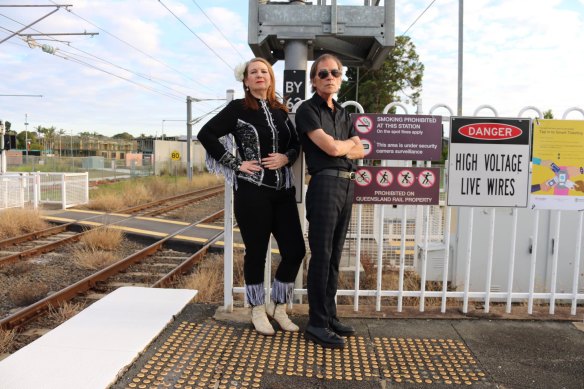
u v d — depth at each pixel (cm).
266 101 342
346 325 360
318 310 329
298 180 382
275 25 578
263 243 342
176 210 1596
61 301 587
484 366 304
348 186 330
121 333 337
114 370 282
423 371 296
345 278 615
